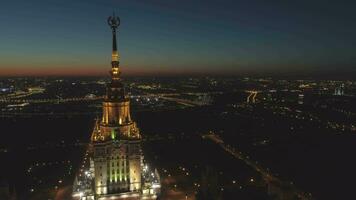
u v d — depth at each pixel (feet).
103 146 531.09
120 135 540.11
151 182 568.00
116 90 547.90
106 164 534.37
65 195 600.80
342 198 563.48
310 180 645.51
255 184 618.85
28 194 604.08
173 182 649.20
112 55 549.95
